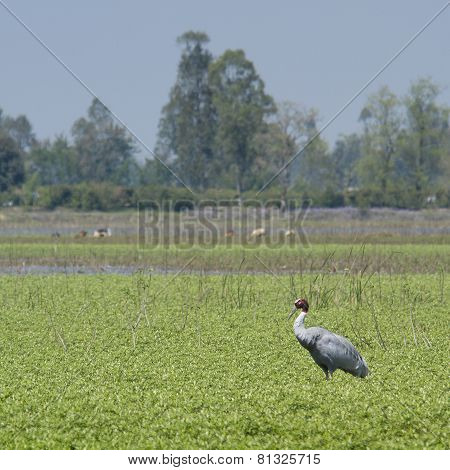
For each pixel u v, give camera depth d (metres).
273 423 26.05
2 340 39.62
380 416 26.52
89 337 40.38
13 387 30.25
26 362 34.94
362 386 30.44
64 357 35.84
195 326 43.38
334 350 31.64
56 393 29.47
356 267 70.56
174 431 25.45
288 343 38.91
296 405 28.00
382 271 72.19
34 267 80.69
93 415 26.81
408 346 38.38
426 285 60.03
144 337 40.25
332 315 46.56
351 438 25.05
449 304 51.19
